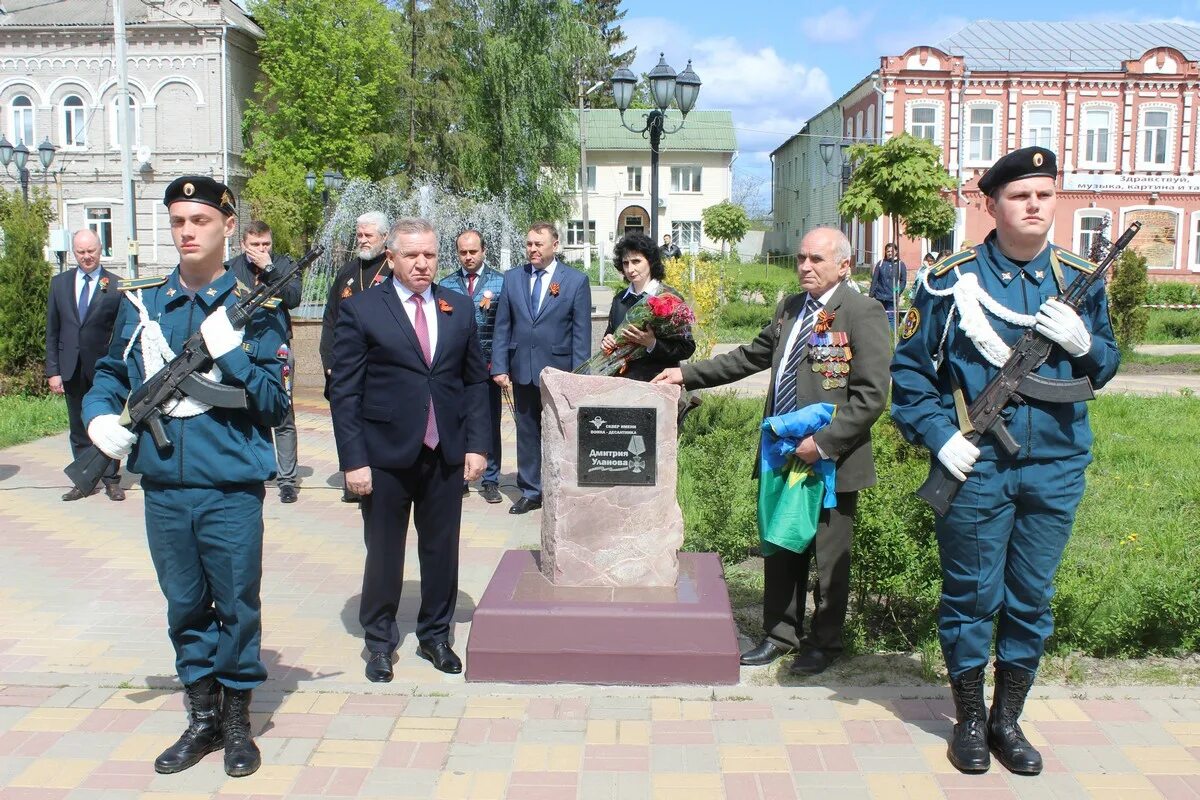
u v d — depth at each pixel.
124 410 3.72
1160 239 38.06
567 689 4.46
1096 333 3.72
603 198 53.59
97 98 37.78
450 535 4.75
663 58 12.75
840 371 4.52
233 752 3.77
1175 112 37.69
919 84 37.69
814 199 50.69
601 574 4.84
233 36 38.25
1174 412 12.58
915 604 5.10
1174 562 5.75
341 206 25.77
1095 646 4.83
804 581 4.89
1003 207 3.65
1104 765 3.78
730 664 4.49
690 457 8.16
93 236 8.03
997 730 3.84
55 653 4.91
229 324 3.66
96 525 7.29
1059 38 40.41
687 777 3.72
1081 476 3.71
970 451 3.61
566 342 7.55
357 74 39.88
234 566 3.79
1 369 12.96
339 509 7.80
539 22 32.56
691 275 12.21
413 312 4.64
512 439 10.79
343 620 5.41
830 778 3.71
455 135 32.56
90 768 3.78
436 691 4.45
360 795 3.61
